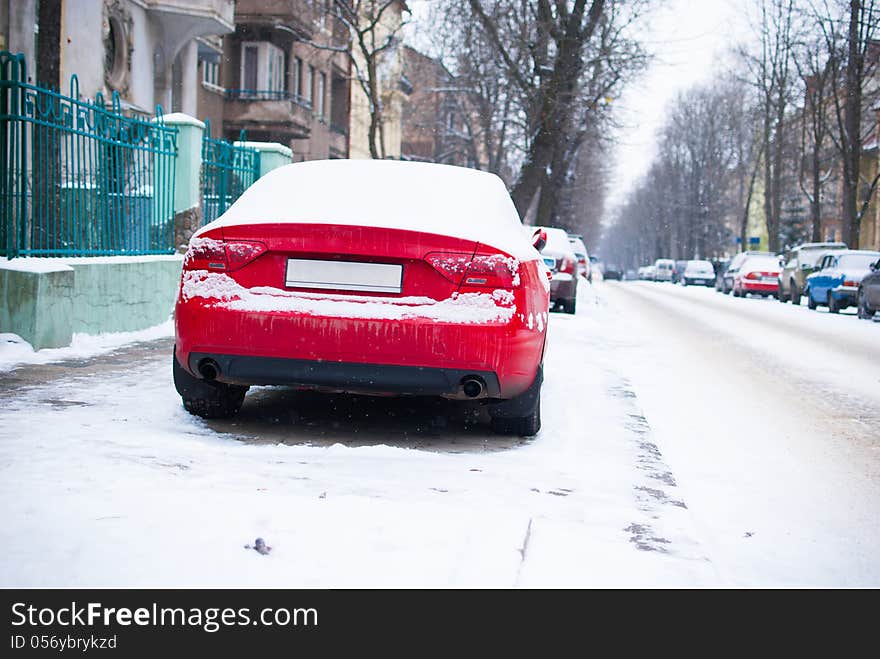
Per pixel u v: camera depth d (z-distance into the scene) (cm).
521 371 593
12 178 951
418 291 573
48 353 929
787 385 1103
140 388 760
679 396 977
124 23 2578
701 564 415
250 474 498
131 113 2638
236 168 1532
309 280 577
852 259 2939
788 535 490
